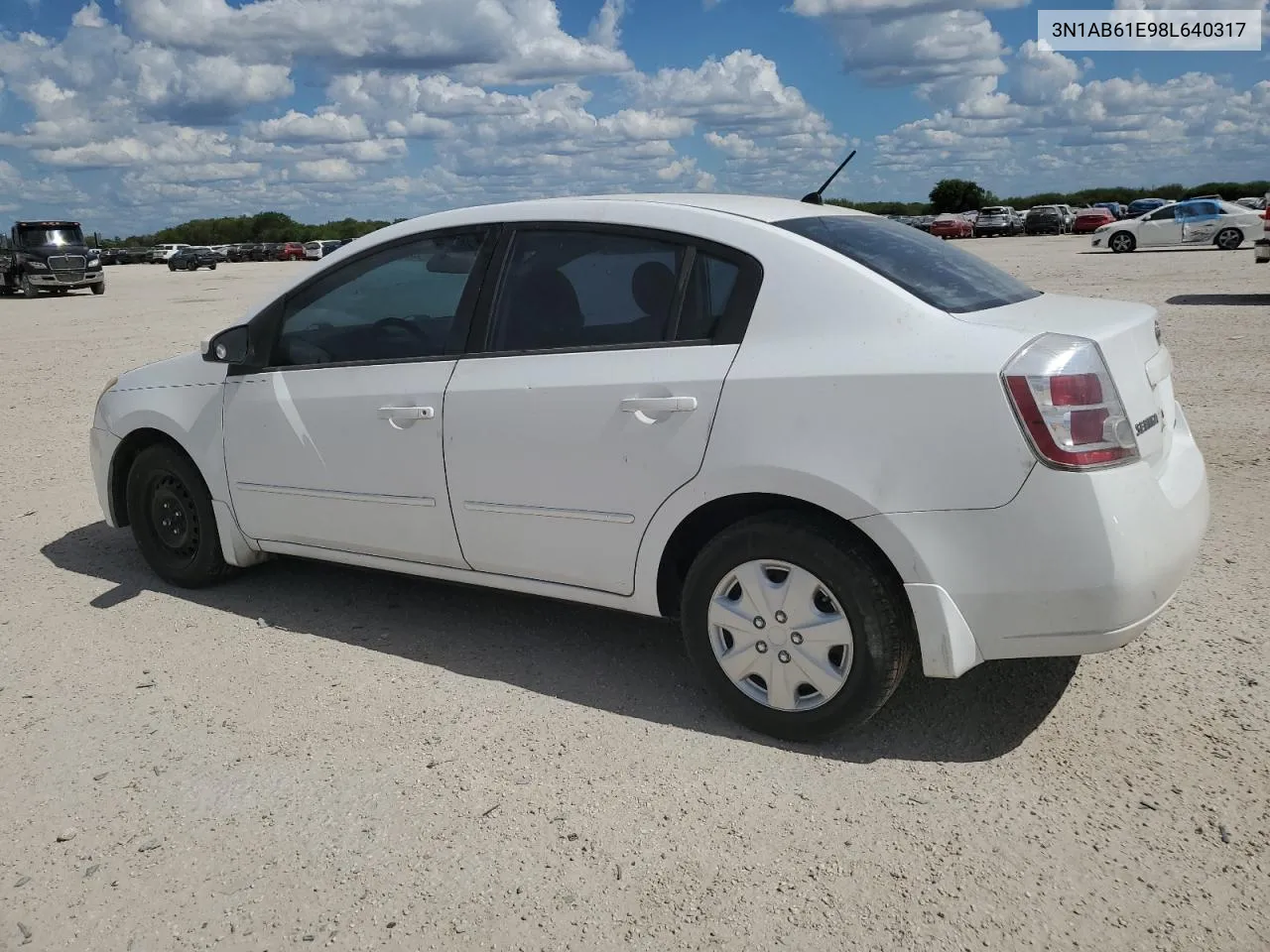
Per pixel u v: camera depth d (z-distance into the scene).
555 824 3.06
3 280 33.66
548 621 4.62
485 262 4.05
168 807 3.21
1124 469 3.07
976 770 3.28
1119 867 2.78
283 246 75.88
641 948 2.55
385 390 4.19
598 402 3.65
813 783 3.24
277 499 4.62
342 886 2.82
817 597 3.38
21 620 4.77
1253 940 2.51
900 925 2.59
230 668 4.20
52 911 2.75
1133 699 3.67
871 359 3.21
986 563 3.08
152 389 5.04
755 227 3.55
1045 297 3.80
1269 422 7.56
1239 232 29.53
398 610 4.79
